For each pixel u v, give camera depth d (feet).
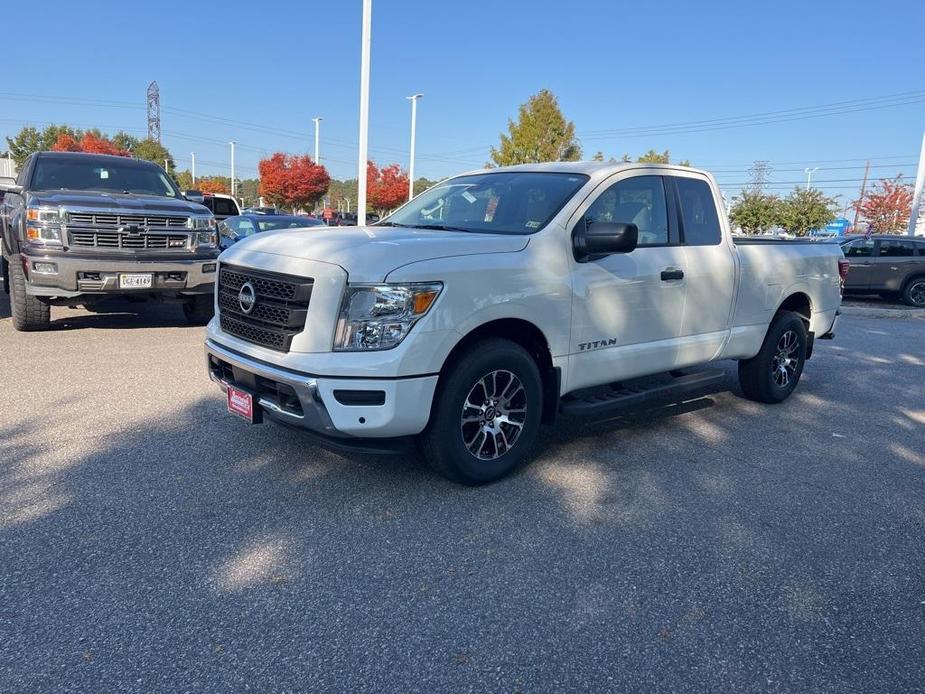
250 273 13.25
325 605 9.53
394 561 10.75
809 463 15.89
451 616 9.39
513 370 13.35
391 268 11.79
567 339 14.26
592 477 14.49
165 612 9.23
